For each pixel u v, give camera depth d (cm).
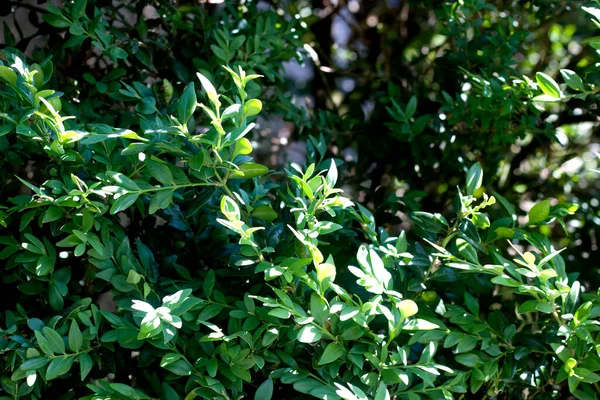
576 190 286
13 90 164
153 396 168
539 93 210
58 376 155
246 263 147
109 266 158
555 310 170
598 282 253
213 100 140
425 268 180
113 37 213
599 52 174
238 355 151
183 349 156
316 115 292
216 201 179
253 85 215
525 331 188
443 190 267
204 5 261
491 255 180
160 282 169
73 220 157
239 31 240
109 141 169
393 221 251
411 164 267
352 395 133
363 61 336
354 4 346
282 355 157
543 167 289
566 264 254
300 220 151
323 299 146
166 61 230
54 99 156
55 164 171
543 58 303
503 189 282
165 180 151
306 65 341
